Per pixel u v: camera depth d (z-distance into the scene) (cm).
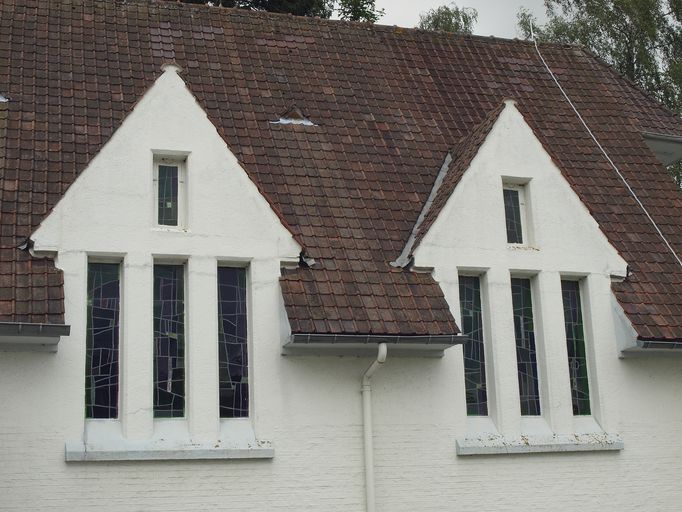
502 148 1602
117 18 1845
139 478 1291
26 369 1283
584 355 1588
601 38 3309
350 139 1742
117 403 1330
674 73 3120
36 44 1722
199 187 1428
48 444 1266
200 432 1336
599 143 1917
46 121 1552
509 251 1561
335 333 1353
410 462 1427
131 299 1352
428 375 1469
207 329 1377
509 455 1475
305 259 1457
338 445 1397
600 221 1727
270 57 1884
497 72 2058
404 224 1595
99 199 1374
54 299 1276
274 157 1639
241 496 1334
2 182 1417
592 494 1508
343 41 2000
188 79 1753
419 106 1886
